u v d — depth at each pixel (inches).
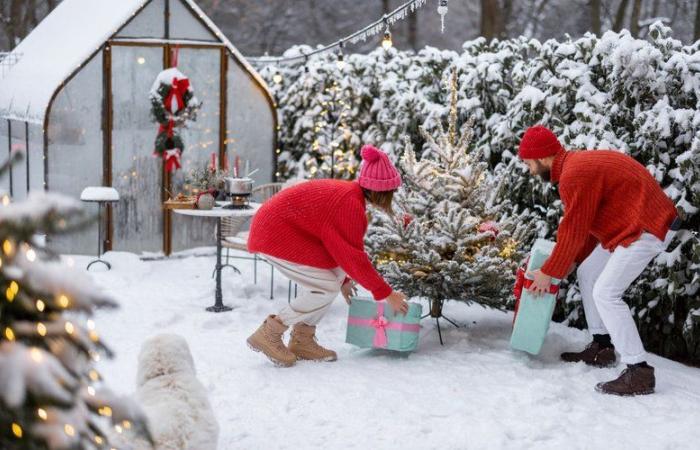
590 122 246.8
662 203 197.6
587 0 879.7
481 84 293.4
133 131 337.1
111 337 231.5
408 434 169.0
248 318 255.8
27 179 350.0
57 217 81.4
